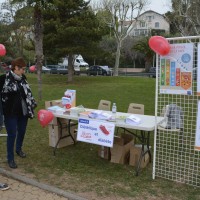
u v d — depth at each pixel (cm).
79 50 2138
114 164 560
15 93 516
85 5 2172
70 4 2067
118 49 3522
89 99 1416
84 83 2278
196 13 2628
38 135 744
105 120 518
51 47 2200
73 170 529
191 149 599
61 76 2912
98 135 514
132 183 478
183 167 533
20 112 532
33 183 466
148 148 546
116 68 3500
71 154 614
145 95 1581
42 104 1259
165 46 444
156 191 452
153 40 454
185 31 2780
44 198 424
